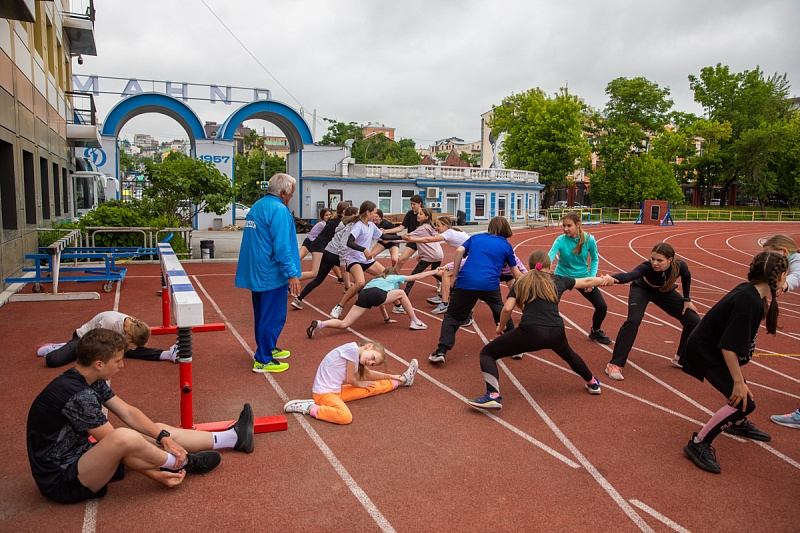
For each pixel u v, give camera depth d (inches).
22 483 149.9
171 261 244.5
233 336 305.9
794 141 2268.7
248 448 170.6
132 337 229.9
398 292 309.7
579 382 247.3
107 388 146.7
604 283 235.3
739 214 2210.9
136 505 141.3
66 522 133.1
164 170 664.4
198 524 134.2
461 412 208.8
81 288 435.5
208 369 247.9
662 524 140.7
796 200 2389.3
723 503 151.3
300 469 162.4
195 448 162.2
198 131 1211.9
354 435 186.2
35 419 136.1
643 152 2177.7
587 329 351.3
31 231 508.1
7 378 228.4
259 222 233.6
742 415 164.2
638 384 246.1
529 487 156.5
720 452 182.7
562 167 1788.9
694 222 2016.5
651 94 2054.6
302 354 272.5
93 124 761.6
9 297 378.6
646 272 250.1
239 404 208.2
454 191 1465.3
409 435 187.8
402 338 309.4
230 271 562.6
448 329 260.8
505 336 208.2
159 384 226.4
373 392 220.7
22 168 478.3
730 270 740.0
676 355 272.4
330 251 362.3
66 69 850.8
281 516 138.6
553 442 185.8
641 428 199.2
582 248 298.4
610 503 149.5
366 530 134.0
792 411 220.8
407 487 154.5
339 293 449.7
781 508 149.5
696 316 253.8
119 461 139.6
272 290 238.5
